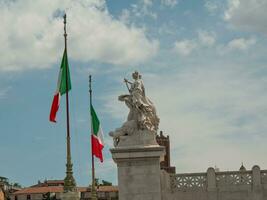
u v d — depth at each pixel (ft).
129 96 138.41
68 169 143.95
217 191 135.44
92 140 176.55
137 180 133.39
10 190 531.50
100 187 497.87
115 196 480.64
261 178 135.44
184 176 136.77
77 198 144.15
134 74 139.85
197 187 136.15
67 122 146.51
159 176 133.39
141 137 135.23
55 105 150.82
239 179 135.95
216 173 136.56
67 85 149.79
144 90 140.05
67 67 151.53
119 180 133.59
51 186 532.32
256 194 134.72
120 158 133.59
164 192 134.82
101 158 176.65
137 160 133.80
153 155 133.39
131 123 136.26
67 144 144.77
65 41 152.15
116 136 136.05
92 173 174.40
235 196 135.13
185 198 135.33
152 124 138.00
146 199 132.67
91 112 177.58
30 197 494.18
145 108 136.77
